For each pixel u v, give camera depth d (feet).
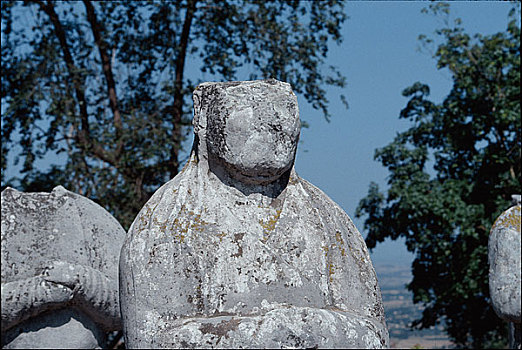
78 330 11.01
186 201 10.52
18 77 35.06
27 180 35.58
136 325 10.03
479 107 40.57
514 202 16.53
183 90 35.83
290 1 38.58
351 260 10.91
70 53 36.96
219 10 37.22
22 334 10.78
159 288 10.03
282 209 10.70
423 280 41.29
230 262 10.18
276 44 37.78
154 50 37.45
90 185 34.86
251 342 9.45
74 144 35.32
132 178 35.14
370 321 10.50
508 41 40.52
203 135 10.79
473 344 44.34
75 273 10.87
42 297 10.64
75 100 35.94
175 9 37.14
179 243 10.19
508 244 15.80
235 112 10.49
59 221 11.38
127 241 10.50
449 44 41.22
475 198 40.40
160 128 35.99
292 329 9.57
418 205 38.65
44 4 36.11
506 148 40.57
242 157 10.41
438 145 42.70
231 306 10.02
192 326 9.66
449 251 38.45
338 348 9.75
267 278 10.18
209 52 37.63
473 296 39.11
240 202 10.61
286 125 10.57
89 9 36.70
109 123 36.55
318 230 10.75
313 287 10.38
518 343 16.12
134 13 38.01
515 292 15.60
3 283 10.68
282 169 10.62
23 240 11.07
